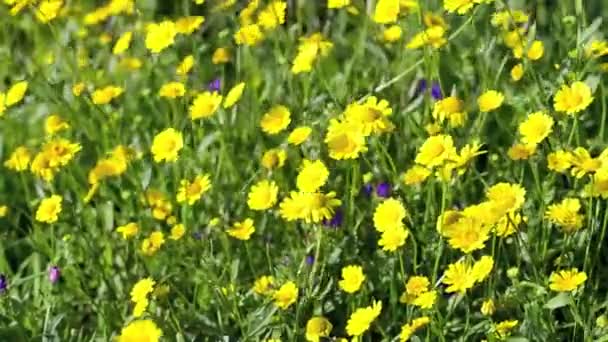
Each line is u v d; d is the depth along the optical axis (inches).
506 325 166.6
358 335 171.2
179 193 203.0
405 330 168.2
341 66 256.1
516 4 244.8
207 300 199.8
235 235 190.2
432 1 251.9
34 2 251.0
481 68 221.0
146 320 176.4
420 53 236.8
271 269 191.0
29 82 255.3
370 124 190.5
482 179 196.5
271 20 239.3
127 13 273.9
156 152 202.4
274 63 252.5
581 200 187.5
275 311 179.9
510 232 173.3
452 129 209.0
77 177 236.5
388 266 191.2
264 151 223.9
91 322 209.2
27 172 247.4
